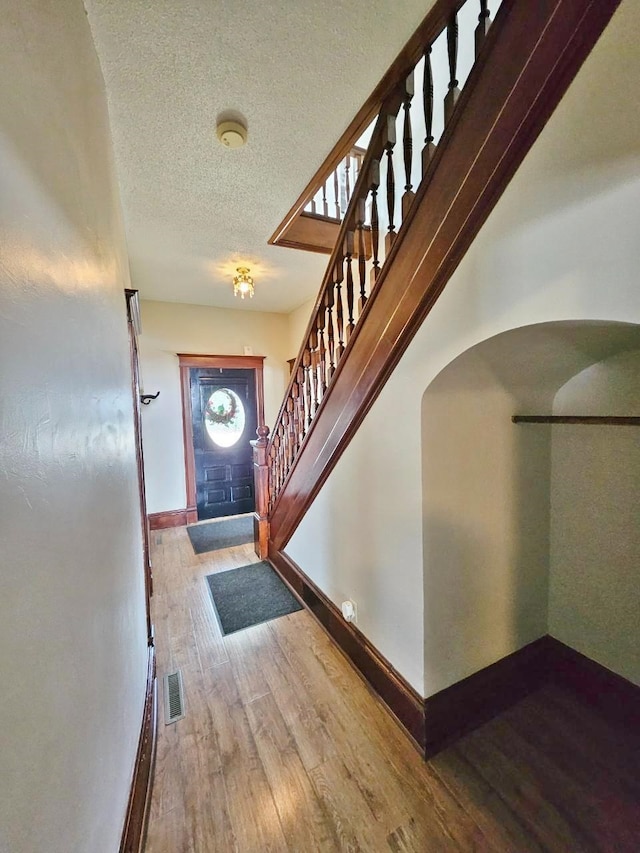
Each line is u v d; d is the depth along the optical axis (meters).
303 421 2.44
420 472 1.33
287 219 2.34
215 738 1.45
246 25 1.15
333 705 1.60
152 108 1.46
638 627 1.45
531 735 1.44
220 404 4.52
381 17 1.14
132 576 1.34
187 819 1.16
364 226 1.73
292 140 1.66
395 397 1.45
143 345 4.07
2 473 0.39
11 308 0.42
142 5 1.07
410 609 1.42
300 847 1.08
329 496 2.04
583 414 1.56
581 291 0.83
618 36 0.72
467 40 1.94
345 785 1.26
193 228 2.46
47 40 0.62
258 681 1.75
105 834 0.74
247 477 4.70
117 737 0.89
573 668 1.64
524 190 0.93
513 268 0.98
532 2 0.84
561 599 1.69
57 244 0.61
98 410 0.85
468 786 1.25
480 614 1.51
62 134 0.67
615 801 1.19
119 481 1.13
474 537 1.47
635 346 1.27
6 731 0.38
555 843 1.08
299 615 2.31
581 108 0.80
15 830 0.39
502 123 0.95
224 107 1.47
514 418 1.55
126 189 2.00
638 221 0.73
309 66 1.30
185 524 4.27
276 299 4.18
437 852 1.07
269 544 3.15
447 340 1.20
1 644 0.38
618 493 1.49
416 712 1.39
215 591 2.62
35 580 0.46
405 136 1.35
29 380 0.46
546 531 1.71
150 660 1.68
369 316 1.54
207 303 4.29
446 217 1.15
